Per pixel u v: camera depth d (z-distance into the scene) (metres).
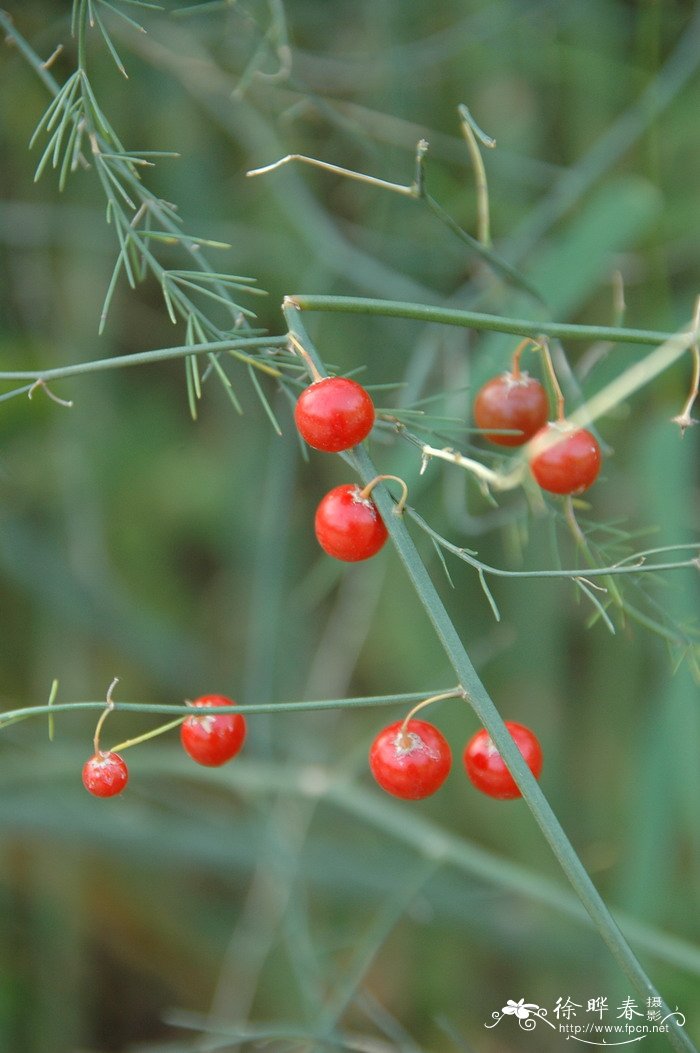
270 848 0.43
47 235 0.46
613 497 0.47
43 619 0.50
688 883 0.44
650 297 0.44
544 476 0.33
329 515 0.32
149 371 0.53
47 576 0.48
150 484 0.52
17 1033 0.47
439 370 0.48
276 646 0.50
